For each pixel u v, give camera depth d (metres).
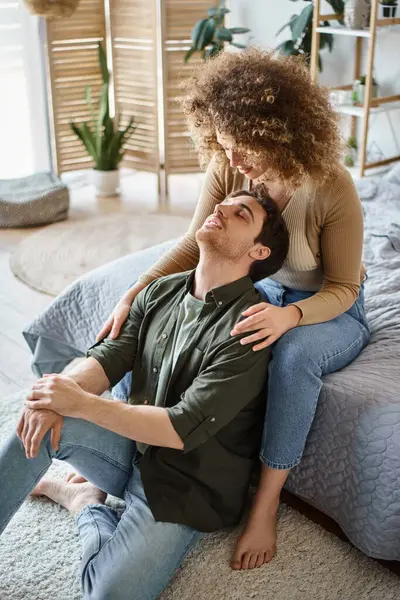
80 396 1.58
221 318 1.66
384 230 2.78
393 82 4.12
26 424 1.59
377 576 1.72
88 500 1.85
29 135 4.74
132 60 4.52
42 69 4.54
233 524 1.75
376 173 4.00
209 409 1.57
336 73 4.39
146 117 4.58
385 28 3.97
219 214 1.65
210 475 1.67
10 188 4.23
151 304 1.78
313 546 1.80
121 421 1.56
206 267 1.69
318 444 1.77
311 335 1.74
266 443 1.73
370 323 2.06
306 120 1.52
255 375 1.63
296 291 1.90
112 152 4.54
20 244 3.83
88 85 4.56
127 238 3.92
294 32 4.14
